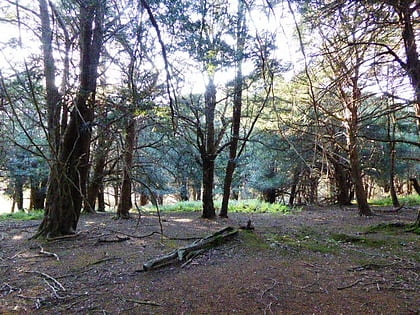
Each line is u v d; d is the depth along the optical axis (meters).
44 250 6.89
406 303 4.11
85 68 7.04
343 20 5.04
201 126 12.33
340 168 18.30
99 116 7.05
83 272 5.43
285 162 18.17
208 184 12.56
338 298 4.28
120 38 5.43
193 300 4.23
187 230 9.52
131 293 4.50
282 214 14.38
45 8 6.23
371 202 19.42
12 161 14.29
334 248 7.10
